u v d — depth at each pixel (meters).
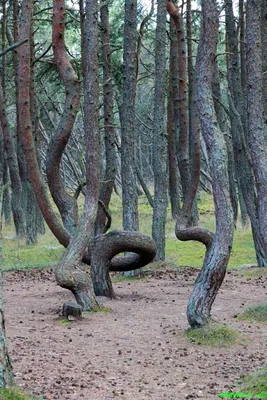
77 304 10.87
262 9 14.42
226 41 23.72
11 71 28.50
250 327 10.27
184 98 19.59
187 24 22.94
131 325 10.35
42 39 30.06
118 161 44.62
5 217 31.83
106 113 18.94
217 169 9.68
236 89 19.14
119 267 13.65
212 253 9.60
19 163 24.84
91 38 12.62
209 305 9.57
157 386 7.00
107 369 7.69
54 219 13.51
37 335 9.48
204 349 8.84
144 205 36.62
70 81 13.34
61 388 6.65
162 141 18.89
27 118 13.51
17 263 19.97
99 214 18.55
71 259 11.64
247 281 15.92
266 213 10.79
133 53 17.06
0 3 25.20
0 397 5.15
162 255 18.80
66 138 13.39
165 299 13.16
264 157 11.01
